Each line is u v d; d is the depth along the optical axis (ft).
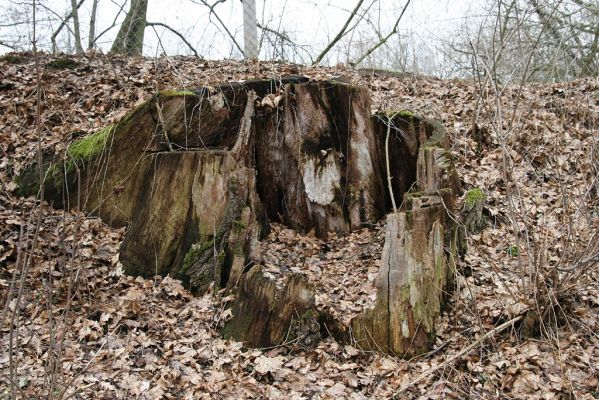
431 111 25.35
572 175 21.27
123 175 19.53
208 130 19.76
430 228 15.48
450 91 28.63
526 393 13.28
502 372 13.91
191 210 17.31
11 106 22.77
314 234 20.10
